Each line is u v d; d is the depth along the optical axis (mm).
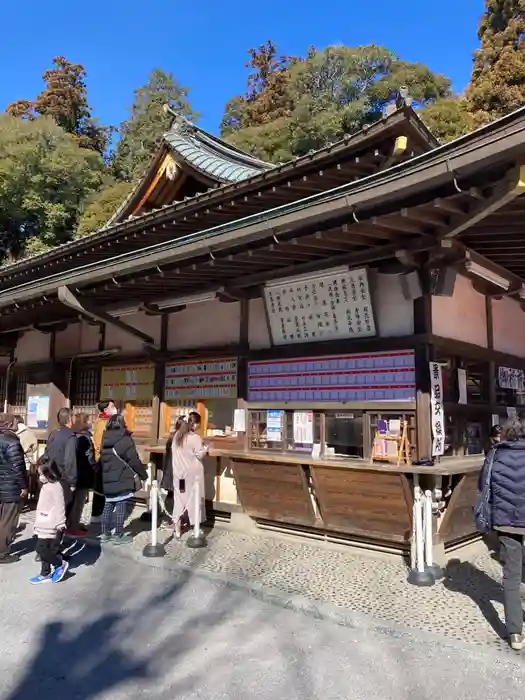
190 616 4508
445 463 5617
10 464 6180
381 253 5379
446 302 6031
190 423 6855
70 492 6246
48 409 10203
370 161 6230
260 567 5582
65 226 30453
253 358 7098
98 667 3668
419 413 5477
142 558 5980
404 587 4945
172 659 3756
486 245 5230
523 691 3260
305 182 6652
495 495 3932
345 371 6121
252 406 7039
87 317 8883
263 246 5363
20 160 28891
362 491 5695
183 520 7473
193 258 5973
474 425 6539
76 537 7082
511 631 3738
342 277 5973
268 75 42219
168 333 8367
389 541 5863
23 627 4340
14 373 11781
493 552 6191
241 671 3555
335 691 3295
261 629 4219
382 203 4199
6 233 31656
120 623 4395
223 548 6320
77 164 30125
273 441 6781
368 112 30703
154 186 10055
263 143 31453
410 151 6086
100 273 6680
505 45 27766
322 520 6227
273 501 6641
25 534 7500
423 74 31938
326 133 29609
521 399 7742
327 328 6320
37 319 10141
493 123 3264
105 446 6754
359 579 5180
